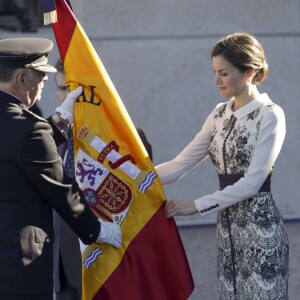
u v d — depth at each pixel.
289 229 19.08
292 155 19.11
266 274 13.28
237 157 13.22
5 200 12.02
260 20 18.94
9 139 11.94
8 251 11.98
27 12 19.88
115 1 18.58
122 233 13.27
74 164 13.58
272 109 13.09
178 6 18.73
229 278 13.70
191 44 18.80
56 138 13.26
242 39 13.06
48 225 12.34
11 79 12.16
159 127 18.81
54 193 12.12
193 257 18.97
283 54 19.03
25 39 12.48
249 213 13.30
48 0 12.78
